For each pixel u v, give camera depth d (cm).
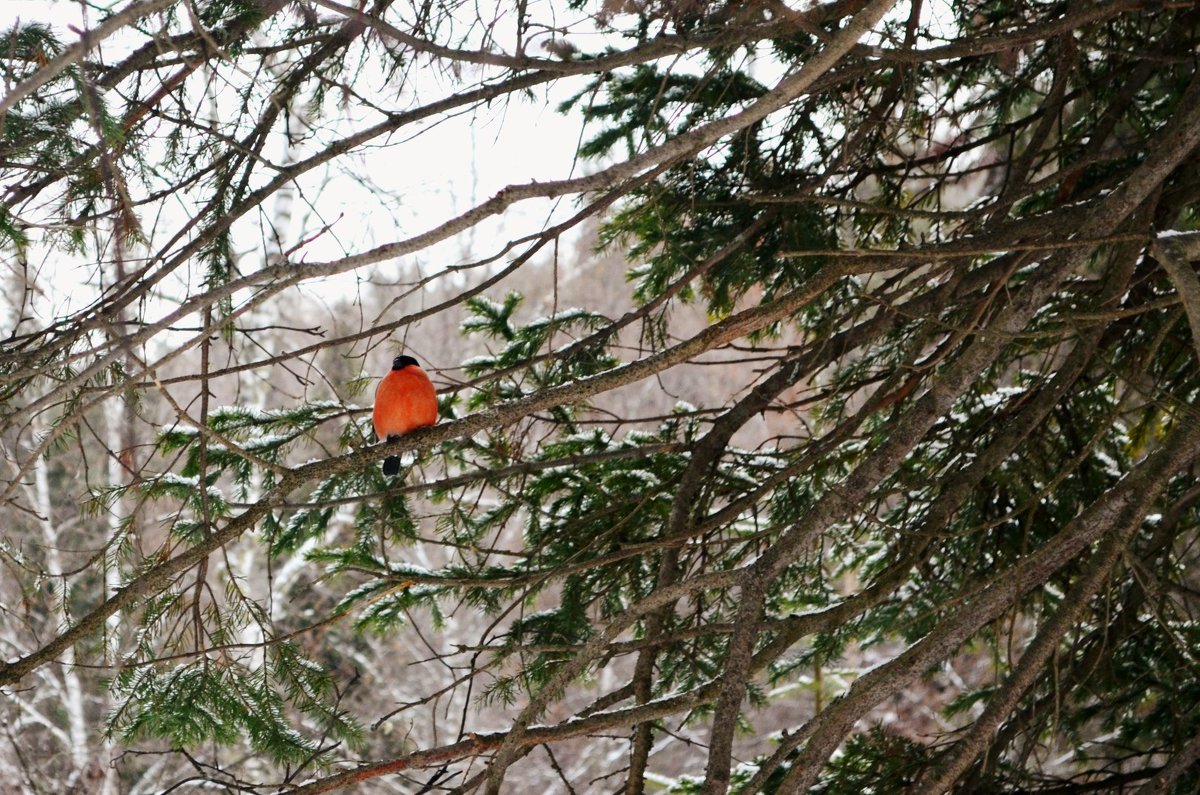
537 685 862
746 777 988
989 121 1052
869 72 795
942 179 952
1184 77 909
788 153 893
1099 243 616
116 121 614
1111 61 927
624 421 886
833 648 1045
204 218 745
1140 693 997
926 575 969
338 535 2295
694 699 681
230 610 798
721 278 894
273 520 888
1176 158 661
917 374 850
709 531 794
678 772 2600
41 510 1859
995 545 955
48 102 622
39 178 674
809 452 833
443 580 771
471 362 954
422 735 2600
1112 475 962
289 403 2428
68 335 632
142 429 1958
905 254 627
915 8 754
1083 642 948
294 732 799
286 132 772
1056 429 1009
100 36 446
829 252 629
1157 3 714
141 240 648
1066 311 789
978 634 996
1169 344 952
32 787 1847
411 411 830
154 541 1872
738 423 879
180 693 775
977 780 879
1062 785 925
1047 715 893
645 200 900
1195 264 859
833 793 912
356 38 774
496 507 937
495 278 689
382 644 2561
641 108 882
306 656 821
